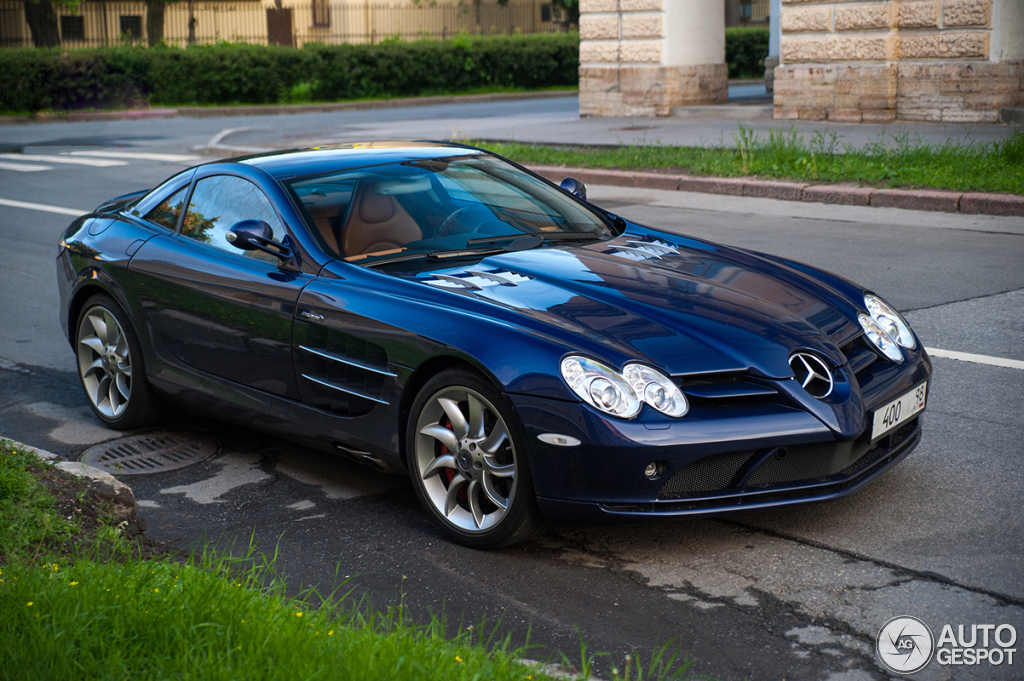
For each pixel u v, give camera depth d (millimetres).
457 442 3746
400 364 3857
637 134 16969
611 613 3273
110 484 3980
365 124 22172
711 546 3709
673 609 3281
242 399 4598
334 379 4145
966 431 4695
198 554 3801
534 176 5270
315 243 4383
